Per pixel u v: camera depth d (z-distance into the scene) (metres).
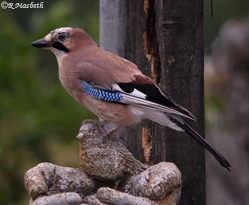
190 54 9.25
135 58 9.79
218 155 8.70
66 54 9.91
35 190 7.64
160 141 9.39
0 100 14.17
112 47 10.13
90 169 8.12
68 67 9.74
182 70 9.24
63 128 14.18
